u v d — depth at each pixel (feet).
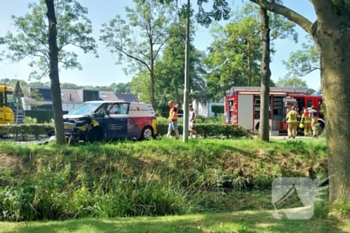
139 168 37.47
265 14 46.93
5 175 33.19
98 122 50.70
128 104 55.21
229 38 119.96
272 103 82.48
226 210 28.89
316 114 78.02
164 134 64.95
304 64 110.83
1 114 76.64
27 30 88.63
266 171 41.06
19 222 22.39
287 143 47.96
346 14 20.74
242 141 48.62
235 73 130.21
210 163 40.98
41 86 230.89
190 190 34.86
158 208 26.99
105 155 38.34
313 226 18.04
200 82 203.10
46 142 46.01
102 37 102.01
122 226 19.19
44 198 25.41
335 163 20.95
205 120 107.65
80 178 33.24
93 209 25.67
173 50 106.42
